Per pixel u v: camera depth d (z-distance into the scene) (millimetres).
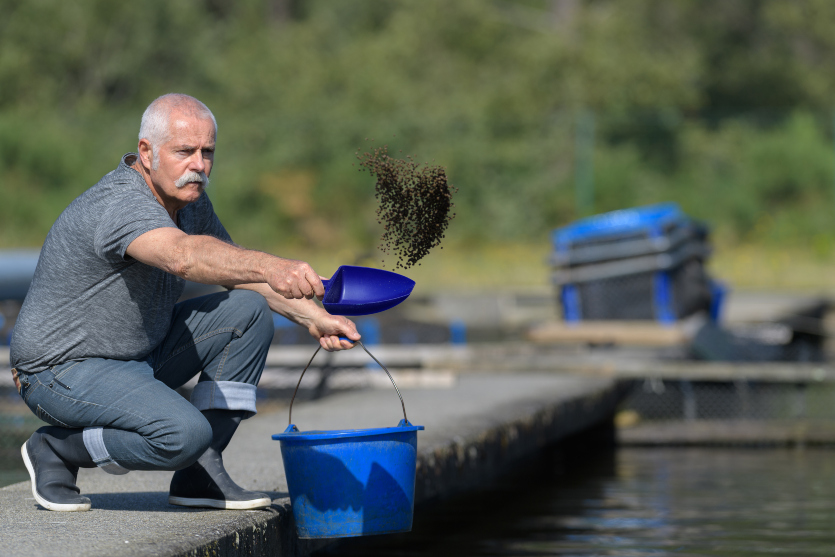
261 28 82688
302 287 7887
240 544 8867
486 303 44125
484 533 14047
